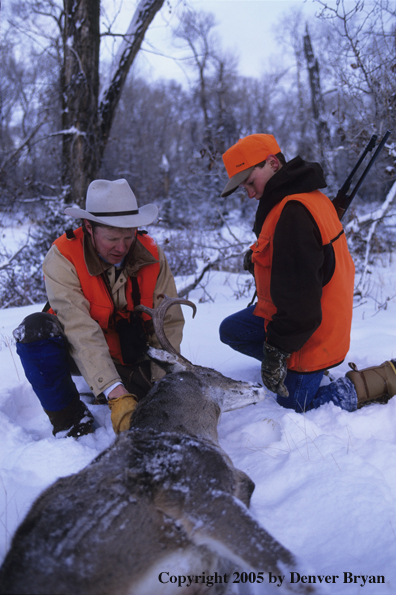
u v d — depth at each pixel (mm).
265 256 3113
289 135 17594
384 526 2174
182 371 2635
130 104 29391
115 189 2781
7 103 18312
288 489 2521
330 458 2652
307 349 3119
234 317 3736
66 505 1717
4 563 1576
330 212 3094
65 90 9492
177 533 1739
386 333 4801
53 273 2945
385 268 8320
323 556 2078
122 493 1765
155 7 9719
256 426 3115
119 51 9977
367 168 3652
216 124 24953
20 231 12594
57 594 1504
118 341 3283
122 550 1626
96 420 3268
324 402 3264
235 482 2064
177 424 2316
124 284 3115
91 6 9148
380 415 3145
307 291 2812
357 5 6391
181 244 9305
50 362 2857
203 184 20594
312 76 14016
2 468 2617
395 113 7000
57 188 10055
